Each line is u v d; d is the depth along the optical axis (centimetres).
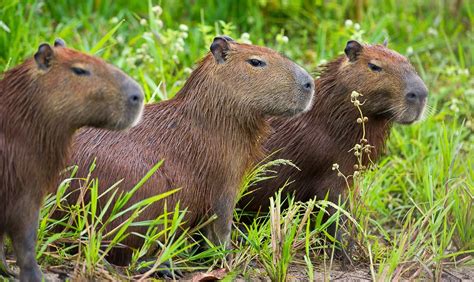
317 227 1009
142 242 937
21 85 802
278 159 1055
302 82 968
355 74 1046
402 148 1331
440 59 1631
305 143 1064
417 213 1199
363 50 1055
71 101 800
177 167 952
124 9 1587
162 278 950
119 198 898
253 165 1038
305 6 1683
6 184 795
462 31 1744
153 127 960
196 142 963
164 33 1377
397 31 1684
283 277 934
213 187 970
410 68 1050
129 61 1327
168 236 916
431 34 1683
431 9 1778
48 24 1498
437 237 1100
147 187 927
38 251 896
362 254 1048
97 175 921
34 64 804
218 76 966
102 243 920
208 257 991
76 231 905
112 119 811
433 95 1492
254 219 1041
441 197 1102
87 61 806
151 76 1327
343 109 1055
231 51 968
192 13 1630
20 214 804
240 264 970
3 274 868
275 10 1664
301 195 1080
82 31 1525
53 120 802
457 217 1064
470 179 1129
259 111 971
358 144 1038
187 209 962
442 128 1245
